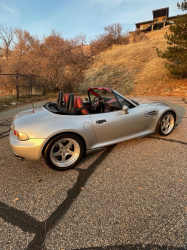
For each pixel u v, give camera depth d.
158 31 29.03
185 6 11.48
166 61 15.07
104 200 2.18
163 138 3.95
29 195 2.35
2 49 22.19
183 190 2.26
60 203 2.17
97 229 1.78
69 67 13.38
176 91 10.70
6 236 1.75
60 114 2.93
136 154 3.31
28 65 13.34
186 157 3.07
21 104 9.48
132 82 13.73
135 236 1.68
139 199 2.15
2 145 4.07
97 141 3.12
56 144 2.76
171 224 1.78
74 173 2.83
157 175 2.62
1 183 2.63
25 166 3.11
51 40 12.91
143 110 3.57
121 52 21.23
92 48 13.69
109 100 3.44
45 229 1.81
